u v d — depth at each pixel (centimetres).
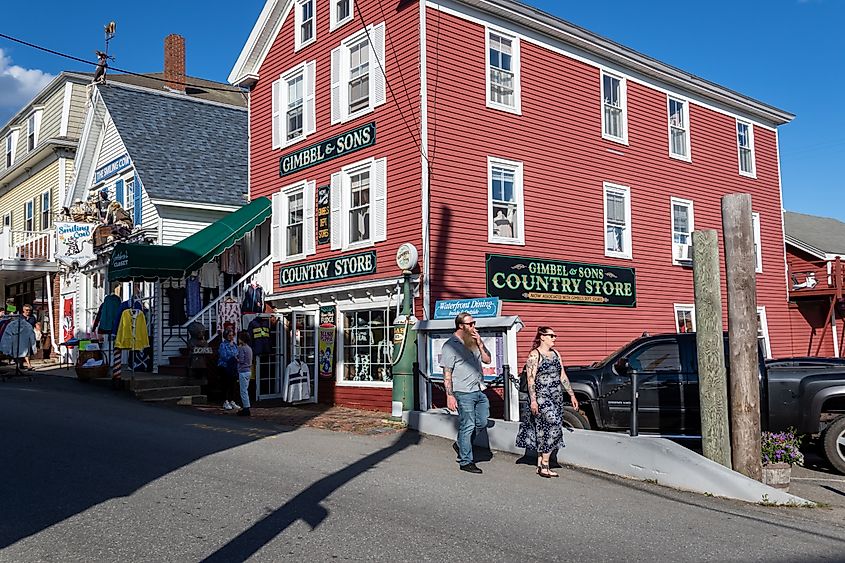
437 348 1330
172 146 2253
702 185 2250
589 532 721
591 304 1872
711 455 957
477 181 1670
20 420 1242
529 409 1001
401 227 1616
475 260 1642
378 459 1038
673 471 952
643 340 1184
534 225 1769
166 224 2077
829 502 909
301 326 1862
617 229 1992
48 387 1733
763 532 745
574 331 1822
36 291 2945
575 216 1867
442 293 1573
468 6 1692
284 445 1114
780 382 1091
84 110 2825
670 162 2156
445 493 855
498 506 807
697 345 984
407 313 1456
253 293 1914
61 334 2594
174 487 832
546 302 1769
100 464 938
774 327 2417
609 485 948
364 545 650
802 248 2711
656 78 2142
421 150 1577
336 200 1798
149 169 2120
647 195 2073
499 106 1731
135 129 2234
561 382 1005
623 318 1950
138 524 696
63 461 948
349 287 1681
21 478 859
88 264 2278
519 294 1714
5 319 1930
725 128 2364
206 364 1703
